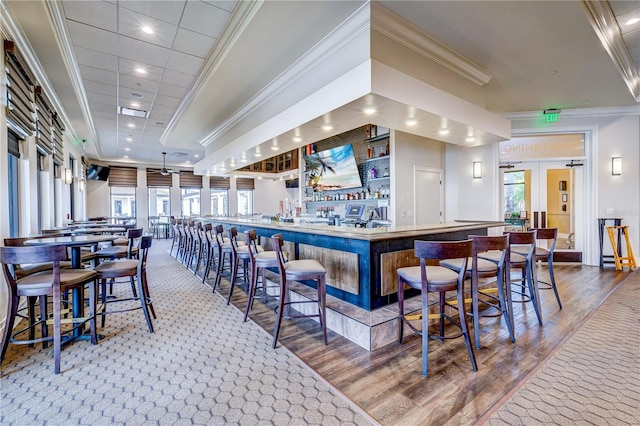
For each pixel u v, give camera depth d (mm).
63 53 3879
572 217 6480
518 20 3109
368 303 2961
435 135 4531
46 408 1852
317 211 7738
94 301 2717
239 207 13875
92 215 11359
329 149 7203
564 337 2787
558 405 1848
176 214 12766
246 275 4645
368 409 1826
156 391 2021
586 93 5113
